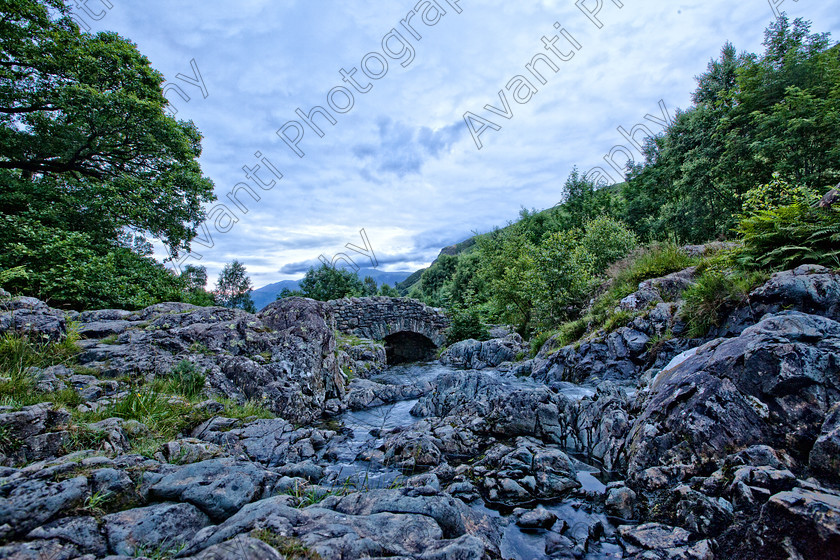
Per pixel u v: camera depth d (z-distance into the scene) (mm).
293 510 2379
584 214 32406
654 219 25156
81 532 2066
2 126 13141
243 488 2875
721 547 2354
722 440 2953
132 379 5879
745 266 6582
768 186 7172
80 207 13234
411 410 7996
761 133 15562
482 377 7066
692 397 3357
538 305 14039
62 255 10602
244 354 7699
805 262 5812
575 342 9750
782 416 2732
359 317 22344
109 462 2836
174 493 2674
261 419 5723
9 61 13406
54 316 6082
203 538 2088
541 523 3154
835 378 2646
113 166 15414
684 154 20969
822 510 1917
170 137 15039
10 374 4434
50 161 14531
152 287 13398
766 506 2152
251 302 36125
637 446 3662
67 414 3516
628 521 3141
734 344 3461
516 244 27375
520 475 4000
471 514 3105
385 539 2152
